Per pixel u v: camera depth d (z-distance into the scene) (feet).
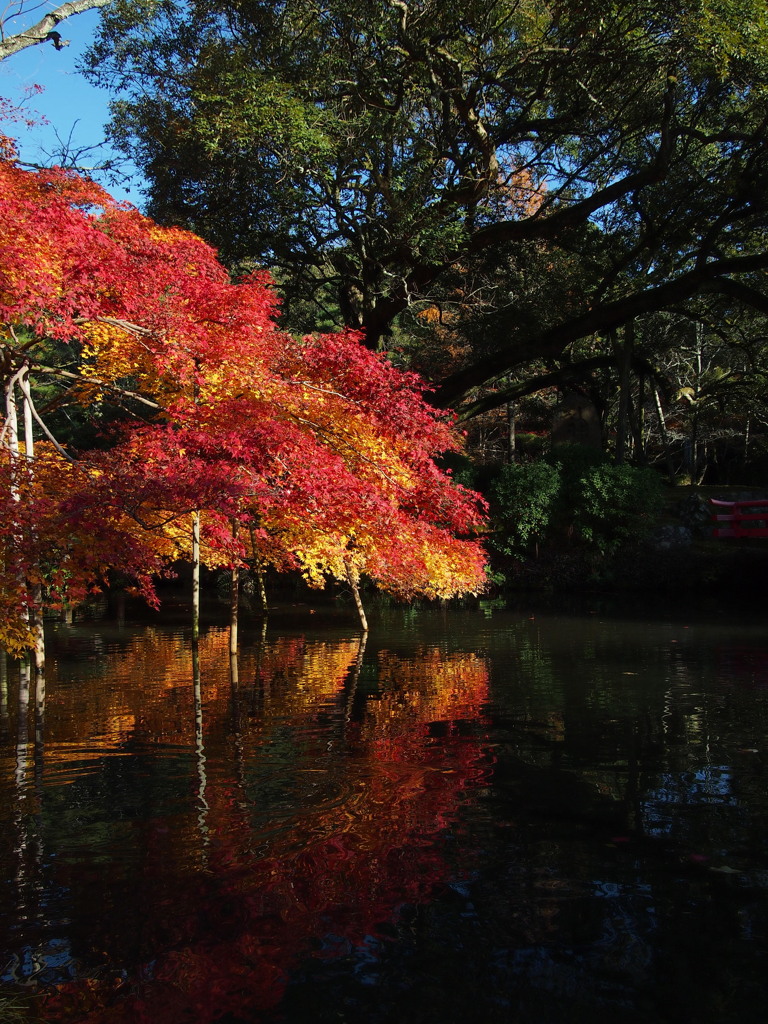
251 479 24.45
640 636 38.14
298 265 69.62
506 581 64.18
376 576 37.68
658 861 12.42
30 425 23.73
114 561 21.77
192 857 12.76
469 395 104.27
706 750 18.44
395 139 57.41
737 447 108.06
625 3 49.32
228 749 19.01
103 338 30.45
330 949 10.12
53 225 20.59
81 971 9.70
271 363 28.14
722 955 9.84
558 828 13.78
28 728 21.35
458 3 51.67
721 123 66.95
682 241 72.33
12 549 20.06
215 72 54.24
